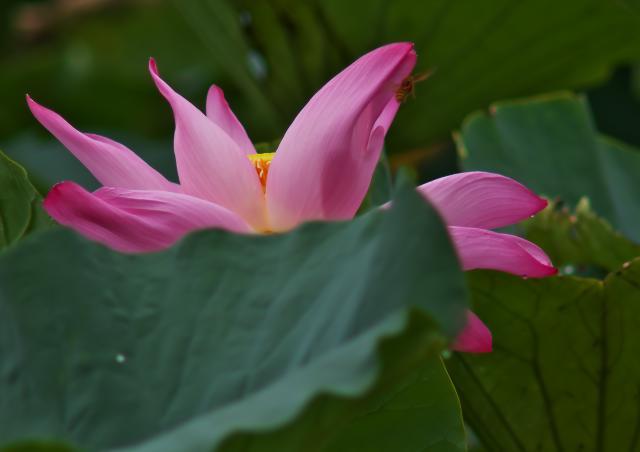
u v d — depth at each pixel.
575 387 1.41
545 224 1.56
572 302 1.38
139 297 1.18
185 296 1.18
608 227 1.55
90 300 1.18
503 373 1.41
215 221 1.29
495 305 1.40
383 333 1.10
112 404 1.16
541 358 1.40
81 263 1.18
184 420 1.15
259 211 1.33
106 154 1.31
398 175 1.12
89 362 1.17
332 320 1.13
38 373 1.16
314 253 1.17
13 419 1.16
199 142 1.32
